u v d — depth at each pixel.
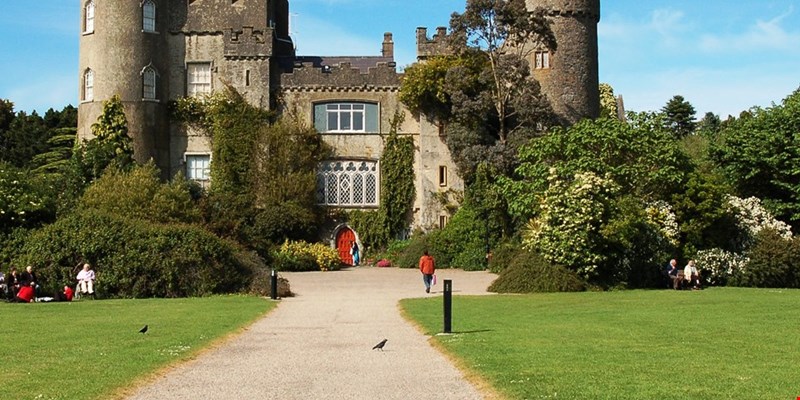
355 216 51.03
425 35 51.53
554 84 50.72
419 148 51.34
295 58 55.53
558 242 32.56
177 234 32.00
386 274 41.91
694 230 36.56
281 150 49.38
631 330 18.98
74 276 31.33
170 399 12.08
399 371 14.34
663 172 36.41
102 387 12.51
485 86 49.22
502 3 47.66
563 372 13.52
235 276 32.41
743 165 44.50
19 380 13.02
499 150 46.91
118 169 44.94
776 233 37.84
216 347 17.20
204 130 51.25
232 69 50.97
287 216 47.44
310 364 15.12
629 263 33.69
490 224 45.81
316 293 32.12
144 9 50.78
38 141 64.75
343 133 51.53
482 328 19.89
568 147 37.12
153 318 22.56
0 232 33.56
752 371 13.58
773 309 23.89
